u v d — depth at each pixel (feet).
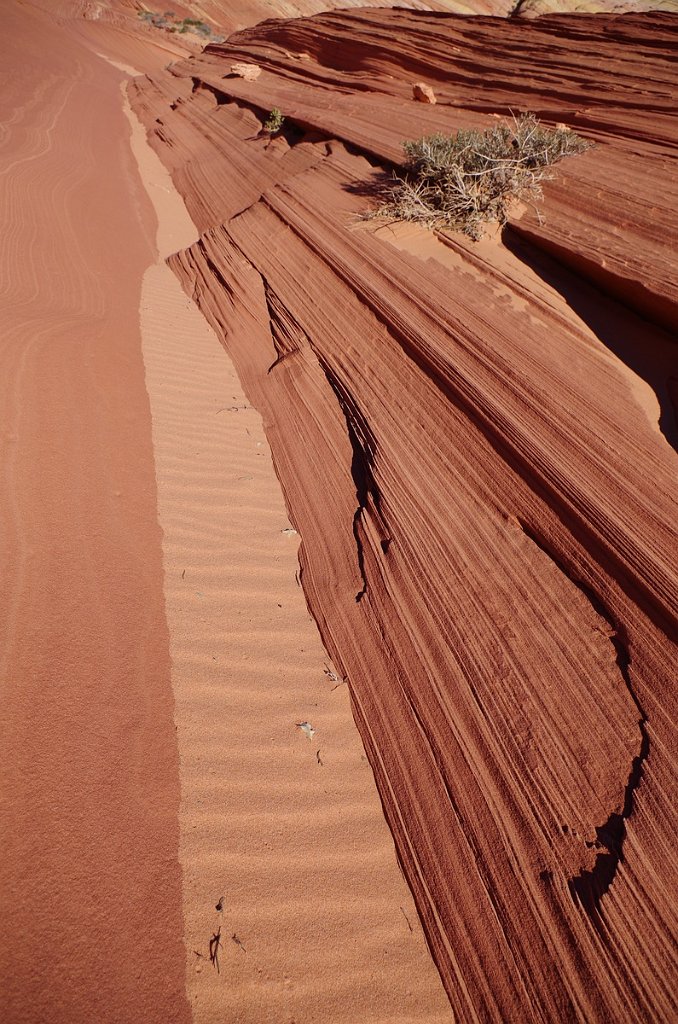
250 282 26.43
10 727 9.18
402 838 10.43
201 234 36.68
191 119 60.54
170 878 8.73
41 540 12.36
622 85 31.27
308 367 20.95
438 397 17.07
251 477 17.84
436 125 34.40
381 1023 8.39
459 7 173.06
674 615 10.89
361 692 12.49
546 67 37.06
